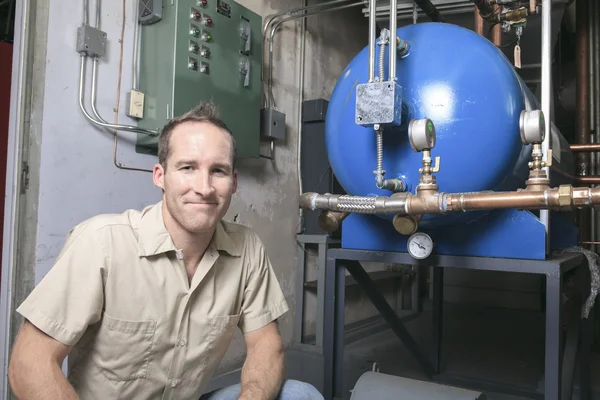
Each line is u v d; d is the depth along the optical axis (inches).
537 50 99.0
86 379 34.9
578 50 120.5
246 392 35.6
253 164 88.6
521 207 41.2
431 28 49.9
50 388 29.3
